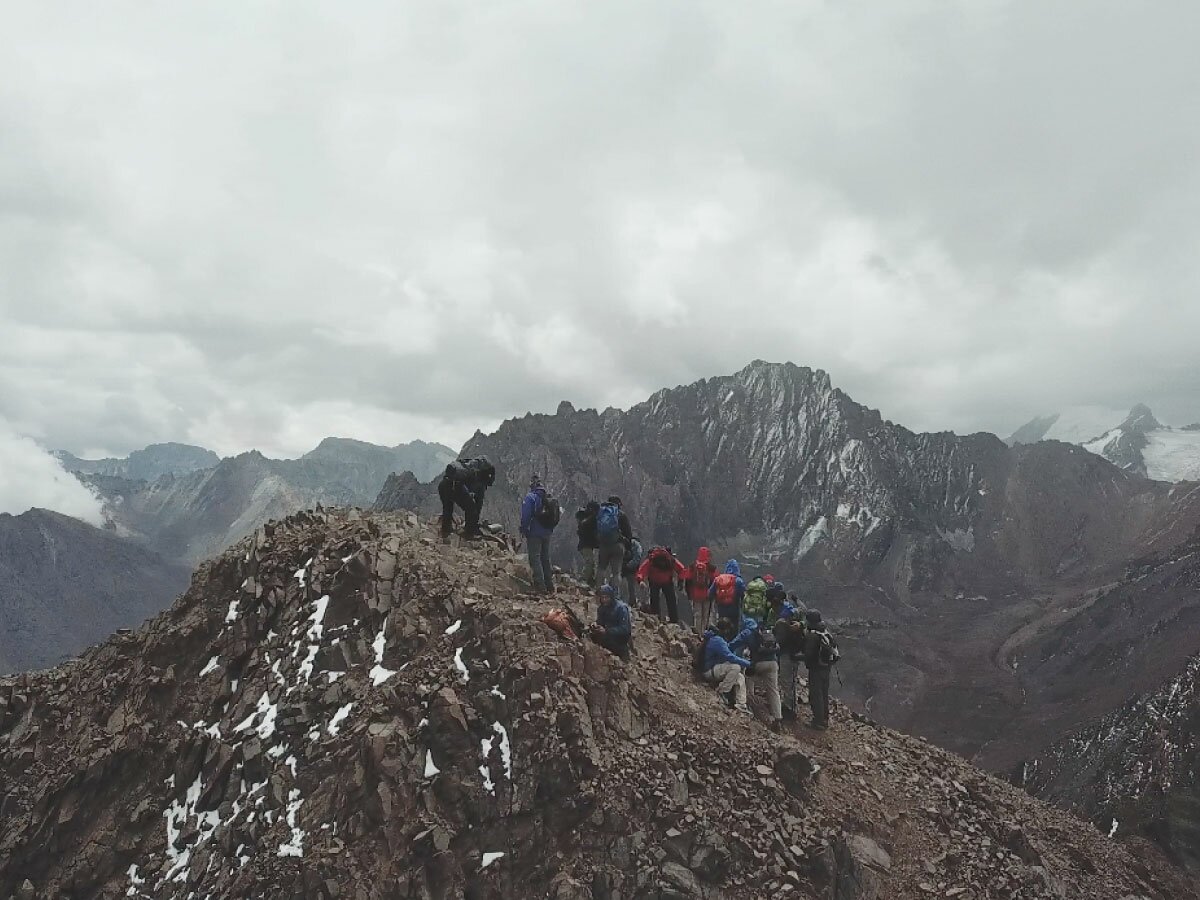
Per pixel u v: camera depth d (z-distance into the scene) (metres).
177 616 25.77
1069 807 117.69
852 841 17.81
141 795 21.23
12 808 22.22
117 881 19.52
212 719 22.14
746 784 17.72
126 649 25.84
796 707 24.83
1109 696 194.00
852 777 20.30
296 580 24.39
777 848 16.56
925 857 18.44
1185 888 23.75
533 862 16.27
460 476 26.36
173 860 19.22
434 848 16.47
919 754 24.47
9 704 24.72
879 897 16.83
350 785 17.75
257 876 17.23
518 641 19.05
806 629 23.05
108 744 22.44
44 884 20.58
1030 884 18.98
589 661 19.11
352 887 16.33
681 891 15.59
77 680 25.41
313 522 27.41
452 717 17.94
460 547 25.84
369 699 19.56
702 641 22.72
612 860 16.06
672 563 26.81
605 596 20.72
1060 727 183.62
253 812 18.91
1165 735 113.12
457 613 20.94
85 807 21.45
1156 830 80.56
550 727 17.36
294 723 20.12
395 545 23.86
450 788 17.25
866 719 26.39
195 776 20.95
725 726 19.59
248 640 23.55
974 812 21.30
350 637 21.61
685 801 16.94
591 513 25.78
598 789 16.78
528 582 23.75
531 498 22.92
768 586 25.41
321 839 17.36
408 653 20.44
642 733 18.34
